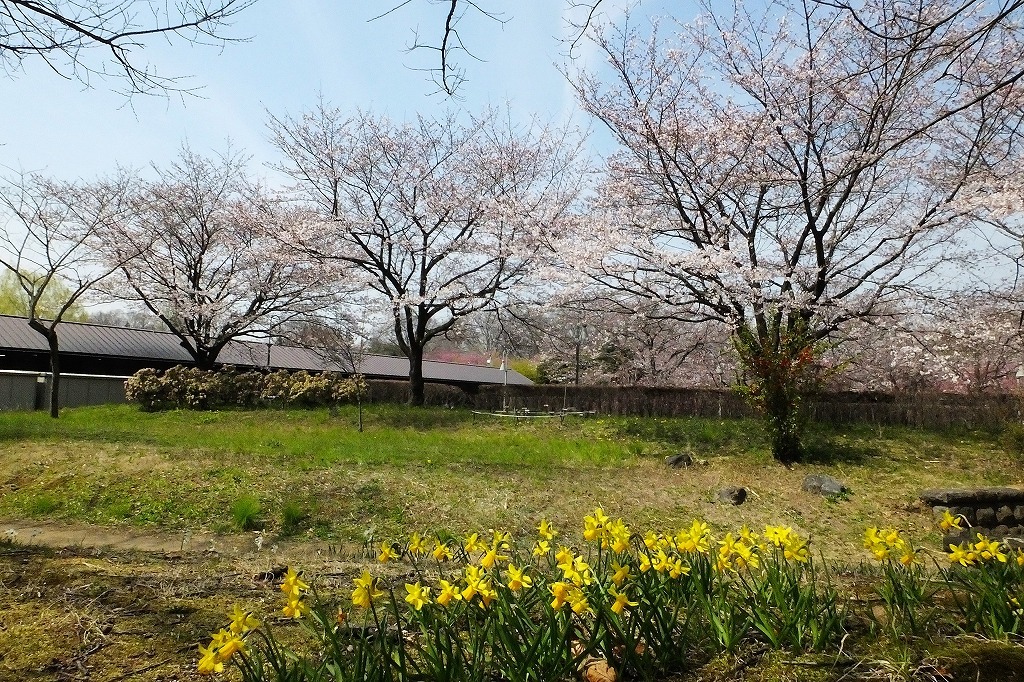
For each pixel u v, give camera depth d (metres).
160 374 18.06
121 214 18.52
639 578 2.51
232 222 18.72
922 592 2.87
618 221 13.61
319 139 16.97
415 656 2.51
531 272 15.93
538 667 2.22
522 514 7.36
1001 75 10.58
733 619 2.47
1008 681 2.14
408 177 17.05
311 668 2.22
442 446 10.75
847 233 12.86
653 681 2.28
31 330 22.50
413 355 18.27
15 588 3.38
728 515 7.64
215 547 6.27
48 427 12.16
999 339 12.57
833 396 13.74
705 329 16.19
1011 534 7.29
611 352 20.19
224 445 10.17
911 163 12.09
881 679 2.22
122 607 3.14
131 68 4.52
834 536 7.05
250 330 20.36
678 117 12.92
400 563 4.59
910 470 9.45
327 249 17.20
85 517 7.29
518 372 36.50
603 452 10.48
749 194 13.12
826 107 11.62
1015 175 11.09
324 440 11.08
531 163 17.22
